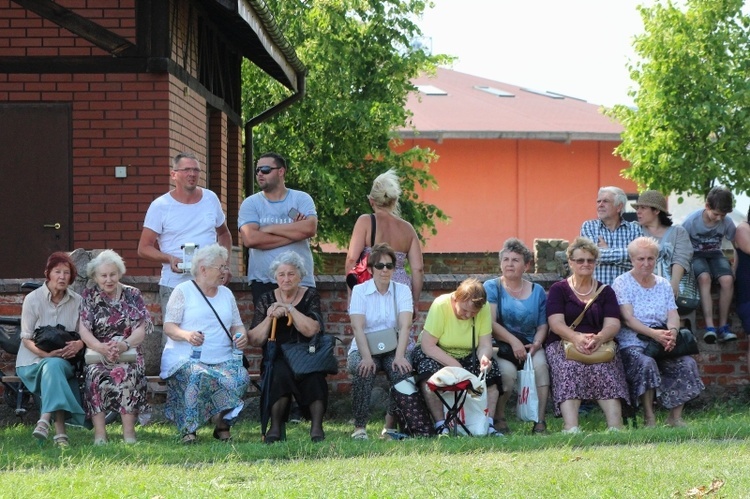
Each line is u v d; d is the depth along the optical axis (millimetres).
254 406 10844
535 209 34562
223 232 10383
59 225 13180
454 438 8531
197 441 9023
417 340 10977
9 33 13117
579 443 8211
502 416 9625
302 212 10211
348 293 10648
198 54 15320
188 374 9000
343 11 23688
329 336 9227
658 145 25109
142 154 13141
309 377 9008
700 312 11352
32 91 13117
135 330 9164
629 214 12125
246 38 16719
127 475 7078
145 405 9094
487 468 7133
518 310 9750
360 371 9227
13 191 13188
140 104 13125
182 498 6312
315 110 23531
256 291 10102
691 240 11281
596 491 6355
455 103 37688
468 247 34281
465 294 9305
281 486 6648
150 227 10000
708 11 24484
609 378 9414
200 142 15086
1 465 7605
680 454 7559
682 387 9703
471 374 8945
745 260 11180
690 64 24672
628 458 7395
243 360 9523
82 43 13141
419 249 10148
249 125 19266
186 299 9281
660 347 9688
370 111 23562
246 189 19359
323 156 24047
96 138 13148
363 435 9164
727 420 9594
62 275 9086
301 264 9328
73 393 9023
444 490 6434
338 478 6898
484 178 34375
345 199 24344
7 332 10422
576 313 9586
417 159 25375
